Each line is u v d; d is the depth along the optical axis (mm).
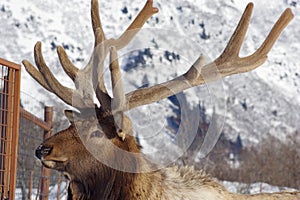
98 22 18078
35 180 32656
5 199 22828
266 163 75062
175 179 17734
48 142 16656
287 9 17938
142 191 16844
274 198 18625
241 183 55781
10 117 23156
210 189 18000
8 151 23078
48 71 17703
